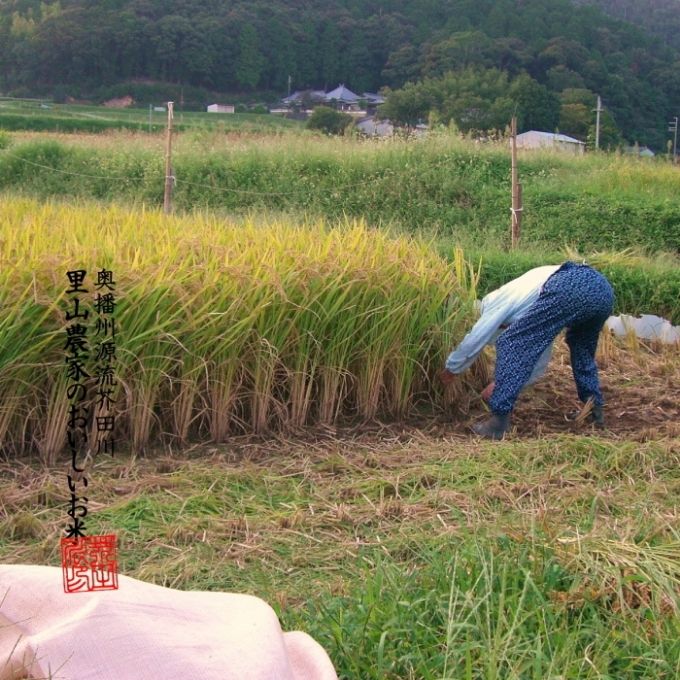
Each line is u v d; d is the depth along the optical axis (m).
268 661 2.92
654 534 4.35
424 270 6.79
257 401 6.16
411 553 4.39
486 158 17.95
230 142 19.56
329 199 16.41
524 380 6.11
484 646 3.34
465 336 6.64
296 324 6.28
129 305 5.67
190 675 2.85
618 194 15.96
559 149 19.66
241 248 6.72
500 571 3.86
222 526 4.60
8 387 5.51
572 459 5.68
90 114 47.47
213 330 5.94
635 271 10.80
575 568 3.95
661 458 5.68
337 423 6.50
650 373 8.12
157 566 4.21
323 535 4.60
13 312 5.39
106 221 7.85
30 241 6.13
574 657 3.33
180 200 16.81
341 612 3.59
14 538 4.49
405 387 6.71
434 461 5.69
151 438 5.97
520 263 10.73
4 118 38.34
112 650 2.88
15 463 5.47
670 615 3.61
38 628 3.06
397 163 17.12
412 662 3.32
